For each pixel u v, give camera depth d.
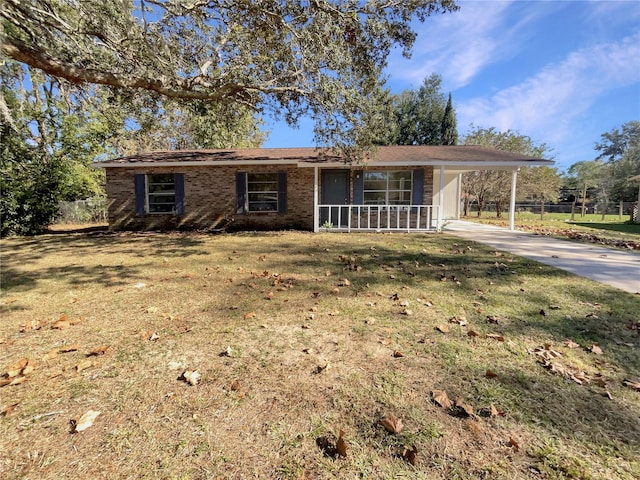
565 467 1.52
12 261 6.48
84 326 3.20
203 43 7.10
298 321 3.27
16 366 2.42
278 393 2.10
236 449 1.65
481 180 19.03
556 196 21.70
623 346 2.69
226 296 4.12
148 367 2.42
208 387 2.17
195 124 13.64
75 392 2.11
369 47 7.37
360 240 9.07
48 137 12.20
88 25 5.87
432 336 2.90
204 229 12.05
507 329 3.04
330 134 8.50
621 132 40.59
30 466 1.53
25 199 11.32
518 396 2.05
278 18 6.05
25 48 4.74
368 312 3.50
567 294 4.05
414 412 1.91
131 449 1.64
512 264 5.78
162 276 5.18
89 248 8.05
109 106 9.64
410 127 28.00
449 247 7.72
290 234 10.55
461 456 1.59
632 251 7.04
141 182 12.11
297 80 7.48
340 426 1.80
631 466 1.53
